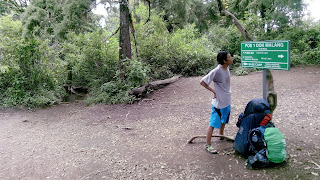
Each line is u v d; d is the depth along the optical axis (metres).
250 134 3.16
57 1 7.41
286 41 2.98
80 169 3.42
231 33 11.84
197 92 7.62
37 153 4.06
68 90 9.91
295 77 8.20
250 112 3.26
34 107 7.28
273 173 2.92
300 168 2.94
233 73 10.14
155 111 6.25
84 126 5.53
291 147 3.47
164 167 3.34
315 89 6.50
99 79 8.57
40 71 7.90
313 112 4.80
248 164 3.11
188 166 3.31
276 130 3.05
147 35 10.03
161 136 4.53
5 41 7.62
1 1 11.29
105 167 3.45
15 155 4.00
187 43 11.08
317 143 3.50
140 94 7.43
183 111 5.99
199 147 3.88
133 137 4.61
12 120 6.15
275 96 3.46
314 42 11.19
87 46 8.63
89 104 7.53
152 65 9.50
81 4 6.54
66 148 4.25
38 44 7.91
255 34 11.47
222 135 3.92
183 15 9.78
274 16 11.86
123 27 7.80
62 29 7.13
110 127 5.33
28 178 3.23
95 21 11.35
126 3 7.44
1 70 7.13
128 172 3.27
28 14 7.12
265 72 3.43
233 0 14.55
